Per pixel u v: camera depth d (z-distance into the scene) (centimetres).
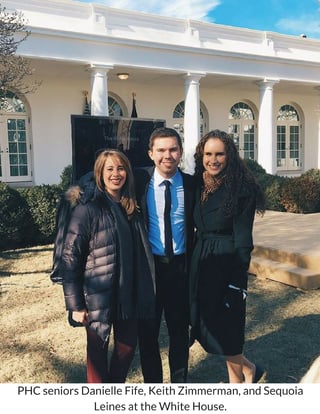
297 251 537
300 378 297
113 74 1349
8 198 726
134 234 242
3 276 577
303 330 377
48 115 1383
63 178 866
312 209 990
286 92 1869
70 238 229
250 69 1445
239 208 246
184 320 271
